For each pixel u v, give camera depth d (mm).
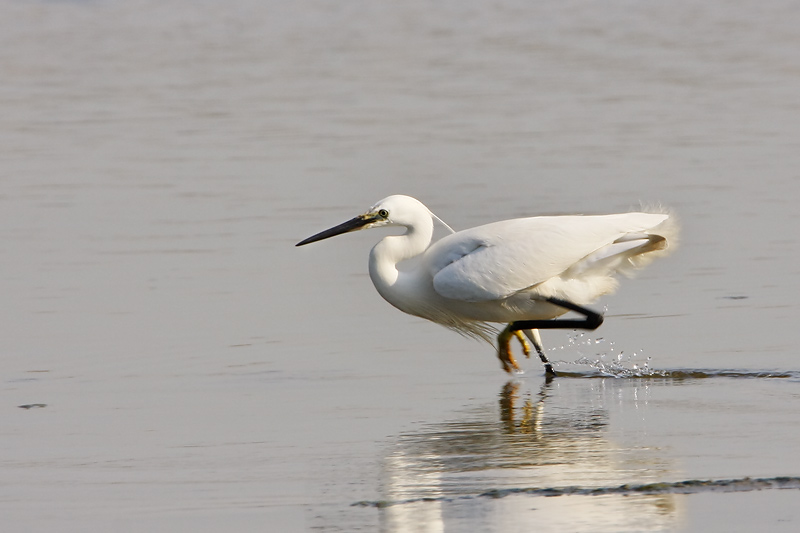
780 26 38562
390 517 7934
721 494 8156
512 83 30469
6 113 27281
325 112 27047
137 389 11453
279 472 8977
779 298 14273
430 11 44438
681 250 16406
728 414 10273
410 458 9273
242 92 29766
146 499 8422
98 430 10164
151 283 15266
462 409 10781
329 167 21625
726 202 18812
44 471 9078
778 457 8961
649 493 8203
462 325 12734
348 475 8867
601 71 31922
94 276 15570
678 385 11398
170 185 20547
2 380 11766
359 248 17062
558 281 11883
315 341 13125
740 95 28125
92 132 25125
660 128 24750
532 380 11836
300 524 7883
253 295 14820
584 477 8648
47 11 44406
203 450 9570
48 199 19688
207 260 16297
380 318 14055
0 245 17078
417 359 12578
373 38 38625
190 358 12492
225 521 7973
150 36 39250
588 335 13289
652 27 39438
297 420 10422
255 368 12172
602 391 11336
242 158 22516
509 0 46688
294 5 46188
